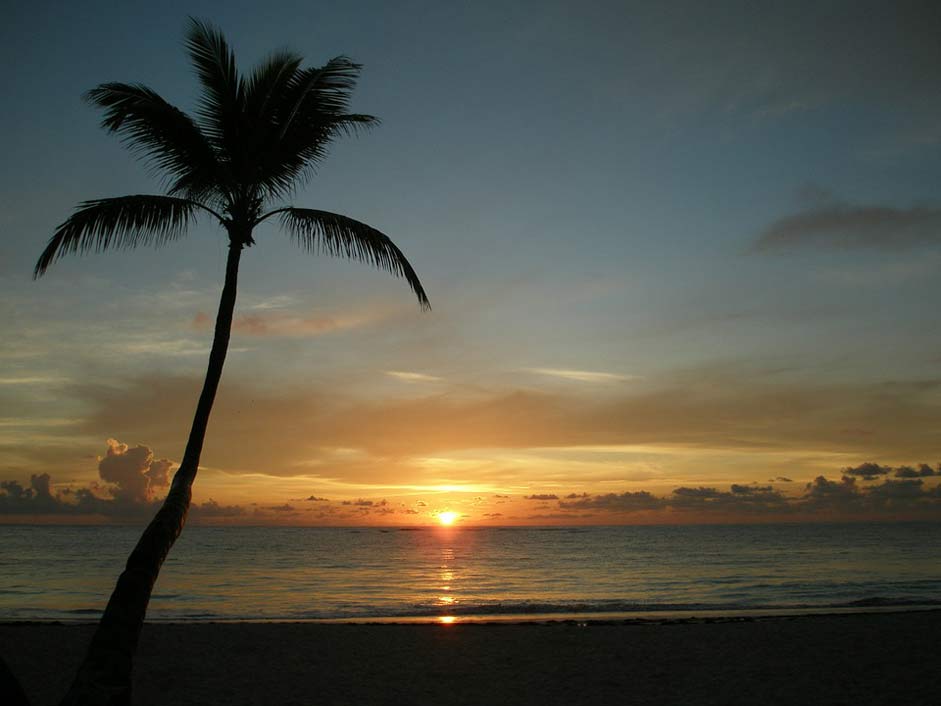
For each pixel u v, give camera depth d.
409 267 9.37
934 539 122.06
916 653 13.38
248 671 12.05
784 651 13.73
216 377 8.28
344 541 140.88
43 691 10.56
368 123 9.66
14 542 113.44
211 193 9.43
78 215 8.36
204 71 9.03
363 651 13.91
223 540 145.12
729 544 107.19
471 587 38.97
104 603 29.12
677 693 10.61
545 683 11.33
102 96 8.59
